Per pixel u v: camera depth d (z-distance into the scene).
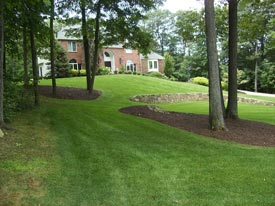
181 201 4.36
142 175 5.29
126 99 19.09
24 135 7.50
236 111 11.32
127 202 4.32
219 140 7.69
